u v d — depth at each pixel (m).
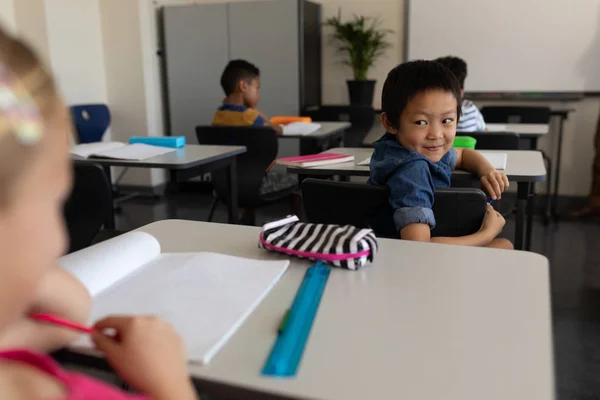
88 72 4.47
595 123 4.34
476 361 0.53
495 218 1.36
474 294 0.70
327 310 0.66
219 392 0.51
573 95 4.32
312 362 0.54
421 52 4.62
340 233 0.86
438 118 1.39
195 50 4.69
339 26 4.64
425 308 0.66
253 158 2.83
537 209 4.33
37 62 0.29
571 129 4.40
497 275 0.77
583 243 3.37
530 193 2.03
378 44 4.58
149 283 0.74
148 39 4.62
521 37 4.38
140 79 4.60
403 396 0.48
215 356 0.55
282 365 0.52
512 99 4.48
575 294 2.55
